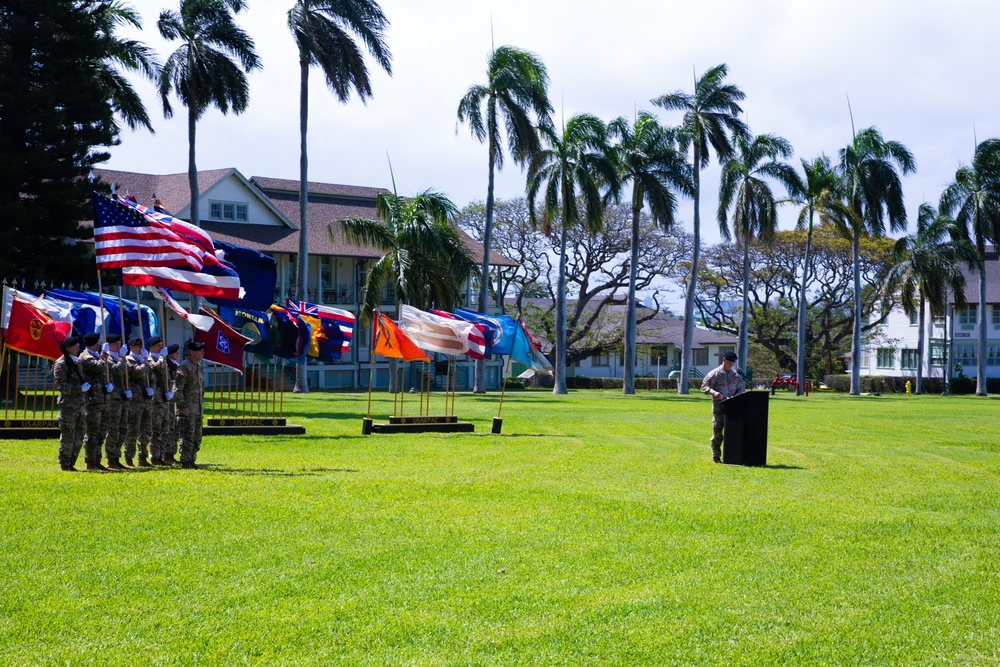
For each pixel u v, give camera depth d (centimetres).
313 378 5281
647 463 1513
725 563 801
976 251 6431
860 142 5953
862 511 1055
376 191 6038
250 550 818
